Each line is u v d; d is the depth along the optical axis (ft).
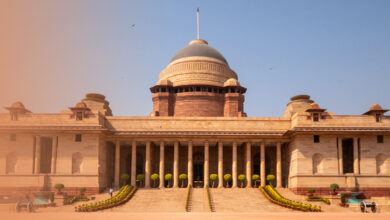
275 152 248.32
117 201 176.55
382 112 214.28
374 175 205.98
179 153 249.14
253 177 223.51
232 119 231.30
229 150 250.78
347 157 228.63
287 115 258.98
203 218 125.90
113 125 228.84
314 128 207.21
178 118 230.89
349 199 194.80
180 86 285.02
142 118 230.48
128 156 252.01
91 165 209.67
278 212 161.07
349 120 213.25
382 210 167.12
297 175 205.67
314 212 159.33
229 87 287.28
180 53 305.73
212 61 296.71
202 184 242.17
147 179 221.87
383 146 211.00
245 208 173.88
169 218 125.70
